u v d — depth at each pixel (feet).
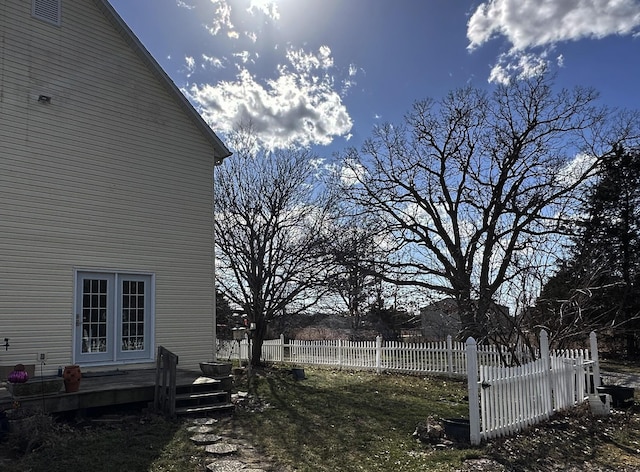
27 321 31.35
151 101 39.63
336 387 40.50
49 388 24.64
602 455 21.83
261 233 61.00
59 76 34.60
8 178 31.53
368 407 31.50
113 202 36.40
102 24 37.40
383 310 88.63
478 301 37.76
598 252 49.37
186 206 40.81
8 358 30.32
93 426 24.93
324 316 89.40
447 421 23.84
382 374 50.01
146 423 25.79
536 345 37.50
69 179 34.30
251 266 59.41
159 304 38.14
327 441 23.39
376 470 19.48
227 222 62.03
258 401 33.60
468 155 71.15
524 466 19.95
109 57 37.47
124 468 19.10
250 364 51.29
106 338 35.04
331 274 61.72
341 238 66.03
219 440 23.20
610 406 30.68
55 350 32.37
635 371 54.49
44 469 18.61
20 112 32.50
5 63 32.27
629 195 73.77
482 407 23.11
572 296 34.09
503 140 68.28
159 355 28.32
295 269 59.77
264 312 58.70
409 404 32.83
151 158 39.01
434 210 72.79
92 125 35.88
